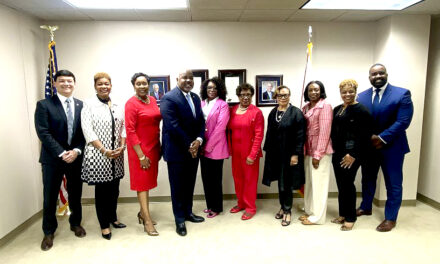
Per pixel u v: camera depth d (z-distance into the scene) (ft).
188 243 8.13
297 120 8.73
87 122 7.63
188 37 10.93
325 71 11.34
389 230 8.76
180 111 8.20
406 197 10.91
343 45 11.27
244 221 9.53
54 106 7.75
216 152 9.29
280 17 10.43
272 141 9.11
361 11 9.71
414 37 10.29
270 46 11.14
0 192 8.16
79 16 9.97
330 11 9.68
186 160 8.50
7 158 8.47
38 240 8.45
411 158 10.70
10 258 7.48
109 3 8.80
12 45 8.79
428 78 11.20
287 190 9.08
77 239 8.44
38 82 10.16
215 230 8.90
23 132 9.25
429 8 9.47
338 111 8.70
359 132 8.12
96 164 7.68
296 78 11.32
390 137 8.43
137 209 10.73
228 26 10.96
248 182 9.60
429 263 7.07
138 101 8.05
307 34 11.14
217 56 11.07
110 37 10.71
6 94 8.49
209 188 9.82
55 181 7.91
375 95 8.99
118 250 7.81
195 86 11.10
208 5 8.93
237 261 7.23
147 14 9.85
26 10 9.09
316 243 8.05
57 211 10.05
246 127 9.32
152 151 8.39
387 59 10.43
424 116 11.39
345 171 8.43
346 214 8.72
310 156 9.09
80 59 10.69
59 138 7.84
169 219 9.81
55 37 10.55
